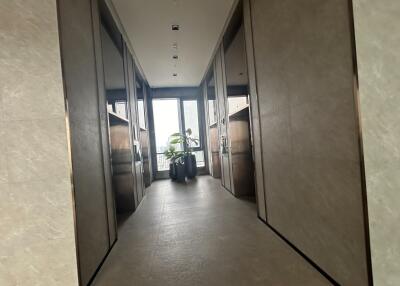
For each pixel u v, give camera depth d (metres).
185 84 8.73
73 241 2.05
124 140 4.59
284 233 2.85
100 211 2.69
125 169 4.59
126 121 4.53
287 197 2.70
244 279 2.15
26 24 2.00
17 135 2.00
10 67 1.99
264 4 2.93
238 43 4.18
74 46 2.29
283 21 2.49
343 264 1.85
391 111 1.62
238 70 4.29
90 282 2.25
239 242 2.90
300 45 2.20
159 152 8.98
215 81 6.30
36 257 2.03
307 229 2.32
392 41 1.62
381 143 1.61
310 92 2.10
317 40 1.96
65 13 2.13
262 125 3.27
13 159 2.00
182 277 2.24
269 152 3.11
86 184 2.36
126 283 2.21
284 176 2.73
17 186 2.00
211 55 6.15
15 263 2.01
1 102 1.99
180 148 9.12
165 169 8.96
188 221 3.79
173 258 2.61
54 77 2.02
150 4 3.78
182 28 4.59
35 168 2.01
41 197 2.02
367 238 1.61
